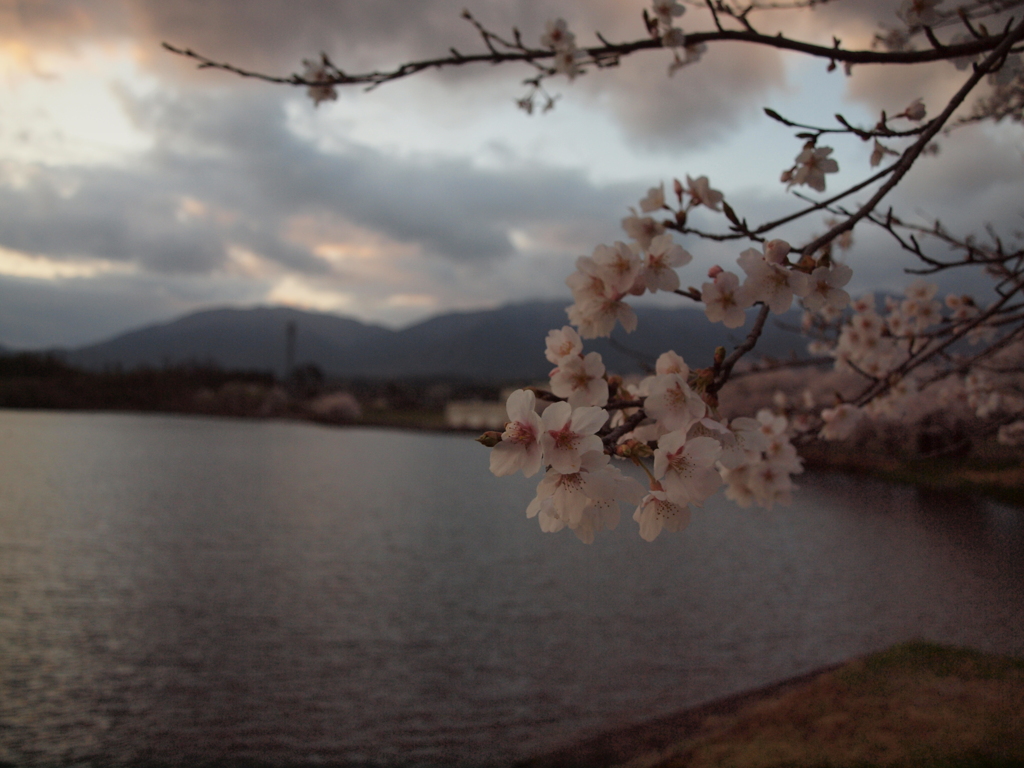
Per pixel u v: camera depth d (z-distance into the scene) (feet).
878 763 23.04
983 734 24.80
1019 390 17.92
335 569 76.07
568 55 10.19
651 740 30.94
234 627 55.26
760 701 34.09
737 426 5.96
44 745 35.35
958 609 58.80
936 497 107.86
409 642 51.83
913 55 8.25
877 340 13.88
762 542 92.68
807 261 6.26
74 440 243.40
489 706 40.45
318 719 38.70
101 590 65.57
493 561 81.61
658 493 5.30
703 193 8.17
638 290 6.51
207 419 442.91
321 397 487.61
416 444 297.53
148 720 38.37
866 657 36.55
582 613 59.82
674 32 9.52
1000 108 12.94
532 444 5.03
